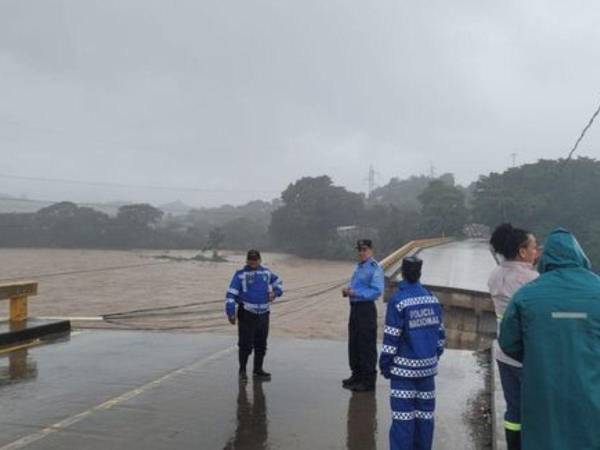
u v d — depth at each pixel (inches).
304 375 366.0
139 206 4591.5
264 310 354.0
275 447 248.8
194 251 4439.0
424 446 221.1
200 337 490.3
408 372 217.2
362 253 335.6
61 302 1531.7
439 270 1669.5
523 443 137.7
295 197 4212.6
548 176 3964.1
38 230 4227.4
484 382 360.5
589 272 143.4
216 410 295.0
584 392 131.1
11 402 304.0
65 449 242.4
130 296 1716.3
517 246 199.9
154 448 244.8
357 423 279.3
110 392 323.6
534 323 138.5
